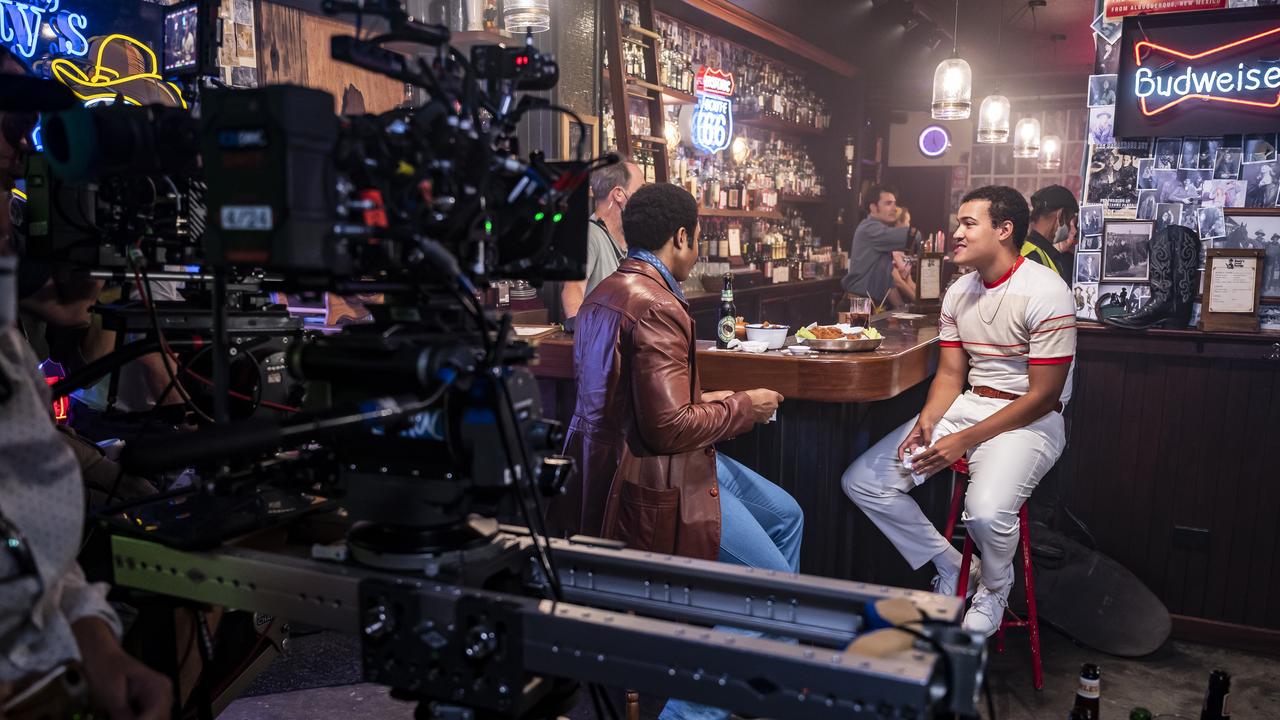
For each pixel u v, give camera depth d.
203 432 0.91
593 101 4.74
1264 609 3.21
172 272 1.43
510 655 0.98
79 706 1.02
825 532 3.01
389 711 2.51
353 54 1.00
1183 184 3.32
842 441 2.94
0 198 1.56
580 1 4.56
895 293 5.72
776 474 3.05
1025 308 2.79
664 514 2.19
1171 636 3.28
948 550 2.94
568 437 2.32
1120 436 3.40
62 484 1.02
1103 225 3.43
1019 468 2.75
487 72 1.17
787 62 8.11
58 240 1.44
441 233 1.07
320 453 1.17
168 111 1.28
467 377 1.01
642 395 2.10
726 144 6.61
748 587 1.11
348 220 1.02
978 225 2.82
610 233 3.60
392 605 1.02
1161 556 3.38
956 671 0.88
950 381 3.05
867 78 9.03
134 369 2.22
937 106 6.22
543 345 3.15
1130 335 3.34
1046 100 10.84
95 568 1.27
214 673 1.54
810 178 8.90
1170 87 3.25
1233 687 2.84
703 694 0.91
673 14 6.32
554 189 1.19
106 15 3.24
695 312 6.05
